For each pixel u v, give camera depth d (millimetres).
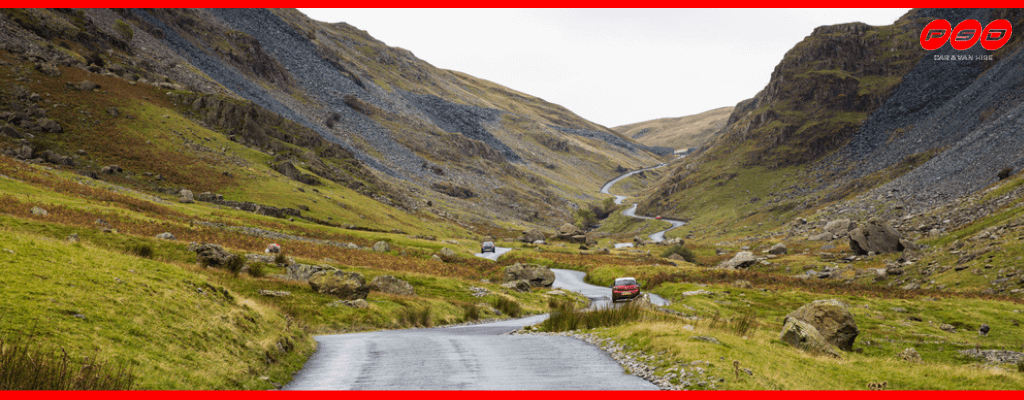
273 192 122875
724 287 62500
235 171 128125
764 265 94688
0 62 131125
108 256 21203
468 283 57312
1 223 46188
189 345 15672
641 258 111125
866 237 91500
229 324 18859
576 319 29516
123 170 109062
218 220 84375
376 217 135500
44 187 76125
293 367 18453
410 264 74188
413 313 37188
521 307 50062
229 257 44531
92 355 12422
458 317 41312
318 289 38875
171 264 23594
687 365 16406
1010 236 68438
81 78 142250
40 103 122750
